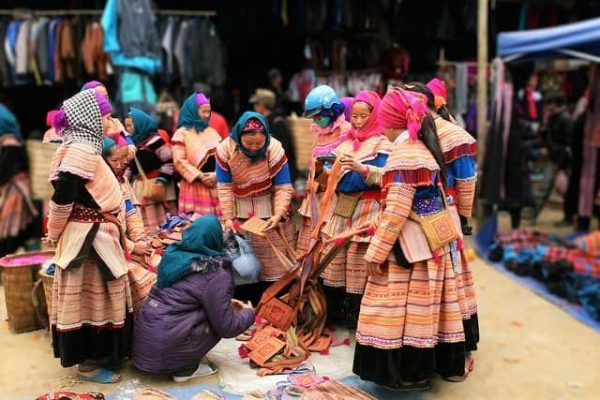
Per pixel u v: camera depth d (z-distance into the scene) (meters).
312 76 7.34
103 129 3.10
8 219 5.09
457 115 7.56
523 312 4.27
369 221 3.39
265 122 3.60
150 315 3.16
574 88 7.57
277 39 7.56
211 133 4.20
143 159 4.18
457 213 3.19
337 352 3.54
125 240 3.22
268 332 3.49
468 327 3.25
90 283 3.11
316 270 3.51
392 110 2.81
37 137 6.33
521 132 5.91
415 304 2.86
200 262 3.14
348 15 7.15
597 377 3.33
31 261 4.02
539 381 3.28
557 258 4.88
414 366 2.87
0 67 6.24
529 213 7.76
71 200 2.94
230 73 7.53
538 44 5.37
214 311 3.12
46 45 6.14
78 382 3.26
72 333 3.09
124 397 3.05
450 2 7.49
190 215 4.14
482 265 5.38
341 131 3.72
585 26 4.94
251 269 3.69
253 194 3.77
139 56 5.82
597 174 6.39
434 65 7.79
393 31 7.52
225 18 7.21
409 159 2.76
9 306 3.93
